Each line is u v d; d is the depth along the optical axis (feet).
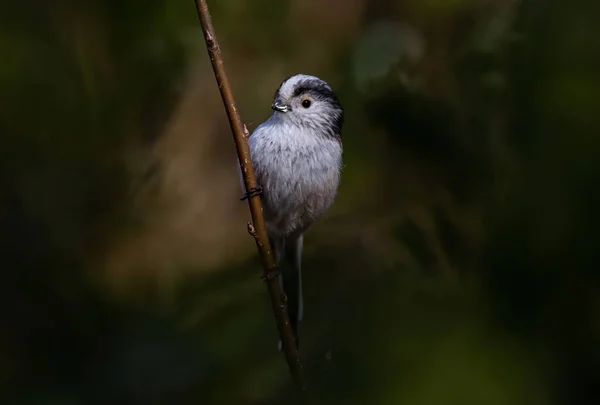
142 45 29.63
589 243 17.69
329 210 30.68
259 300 26.27
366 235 28.99
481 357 15.78
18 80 26.89
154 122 33.42
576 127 18.03
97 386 24.27
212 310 26.14
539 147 18.72
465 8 31.45
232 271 29.53
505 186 21.06
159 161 34.06
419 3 32.24
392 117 28.48
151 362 24.12
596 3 18.63
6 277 27.27
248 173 20.03
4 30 26.81
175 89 32.81
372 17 35.70
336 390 16.94
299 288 26.43
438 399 15.19
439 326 17.01
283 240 27.12
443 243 26.66
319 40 37.55
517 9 24.09
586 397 16.26
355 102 30.86
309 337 24.07
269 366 22.75
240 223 36.09
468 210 26.11
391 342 16.90
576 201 17.87
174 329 25.32
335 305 24.68
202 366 23.45
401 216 28.55
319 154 25.29
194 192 35.60
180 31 30.19
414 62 30.66
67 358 25.49
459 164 26.94
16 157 28.02
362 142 30.76
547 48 19.11
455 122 27.20
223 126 36.50
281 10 36.24
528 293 17.93
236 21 35.58
